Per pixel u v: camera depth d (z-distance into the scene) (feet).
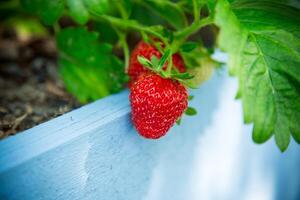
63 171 0.66
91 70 0.95
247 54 0.70
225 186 1.19
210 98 1.01
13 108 0.95
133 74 0.83
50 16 0.84
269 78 0.70
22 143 0.63
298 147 1.44
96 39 0.94
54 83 1.12
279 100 0.71
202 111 1.00
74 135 0.66
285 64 0.71
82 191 0.70
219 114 1.07
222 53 1.01
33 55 1.26
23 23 1.32
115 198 0.79
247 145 1.23
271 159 1.34
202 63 0.89
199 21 0.80
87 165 0.70
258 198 1.35
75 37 0.96
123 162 0.78
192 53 0.85
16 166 0.59
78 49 0.96
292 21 0.73
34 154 0.61
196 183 1.06
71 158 0.66
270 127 0.70
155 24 1.10
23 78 1.14
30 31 1.33
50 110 0.94
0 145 0.62
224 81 1.05
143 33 0.84
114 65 0.92
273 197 1.41
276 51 0.71
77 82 0.97
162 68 0.76
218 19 0.65
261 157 1.30
